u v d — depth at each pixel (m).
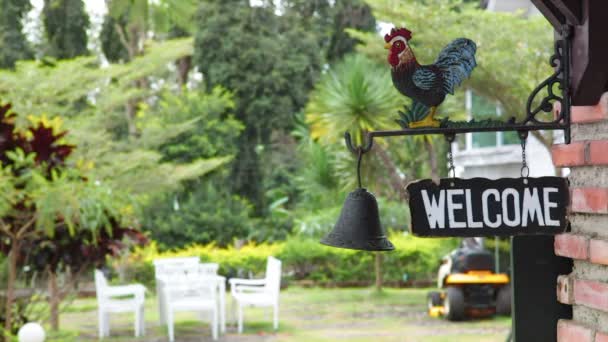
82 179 8.42
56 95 17.00
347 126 14.65
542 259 3.33
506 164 18.25
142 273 19.58
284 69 28.03
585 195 2.99
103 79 17.52
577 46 2.92
